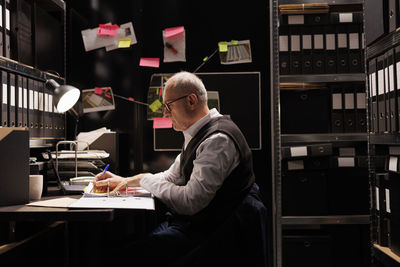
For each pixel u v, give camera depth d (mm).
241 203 1350
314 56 2420
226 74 2725
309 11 2359
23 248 1509
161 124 2705
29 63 1967
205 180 1376
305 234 2383
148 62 2734
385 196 1775
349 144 2605
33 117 1988
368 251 2391
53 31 2289
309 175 2389
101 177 1646
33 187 1401
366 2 1862
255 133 2715
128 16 2746
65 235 1950
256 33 2725
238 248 1312
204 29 2740
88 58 2758
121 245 1564
